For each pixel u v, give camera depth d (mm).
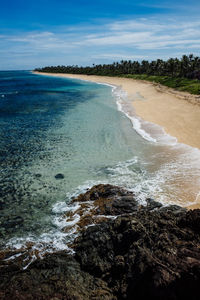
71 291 6684
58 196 13141
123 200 11750
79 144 21422
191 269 6336
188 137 21828
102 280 7438
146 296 6422
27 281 7031
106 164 16984
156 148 19609
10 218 11352
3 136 24000
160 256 7125
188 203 11680
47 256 8805
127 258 7547
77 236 9820
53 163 17469
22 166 17031
